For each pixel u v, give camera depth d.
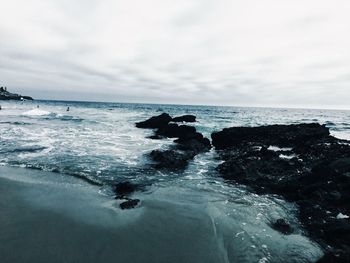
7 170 13.55
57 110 73.44
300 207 10.42
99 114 64.44
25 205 9.38
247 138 25.11
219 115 78.31
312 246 7.59
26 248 6.73
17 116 46.62
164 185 12.62
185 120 48.97
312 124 27.89
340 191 11.24
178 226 8.33
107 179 13.05
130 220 8.59
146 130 35.06
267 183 13.24
